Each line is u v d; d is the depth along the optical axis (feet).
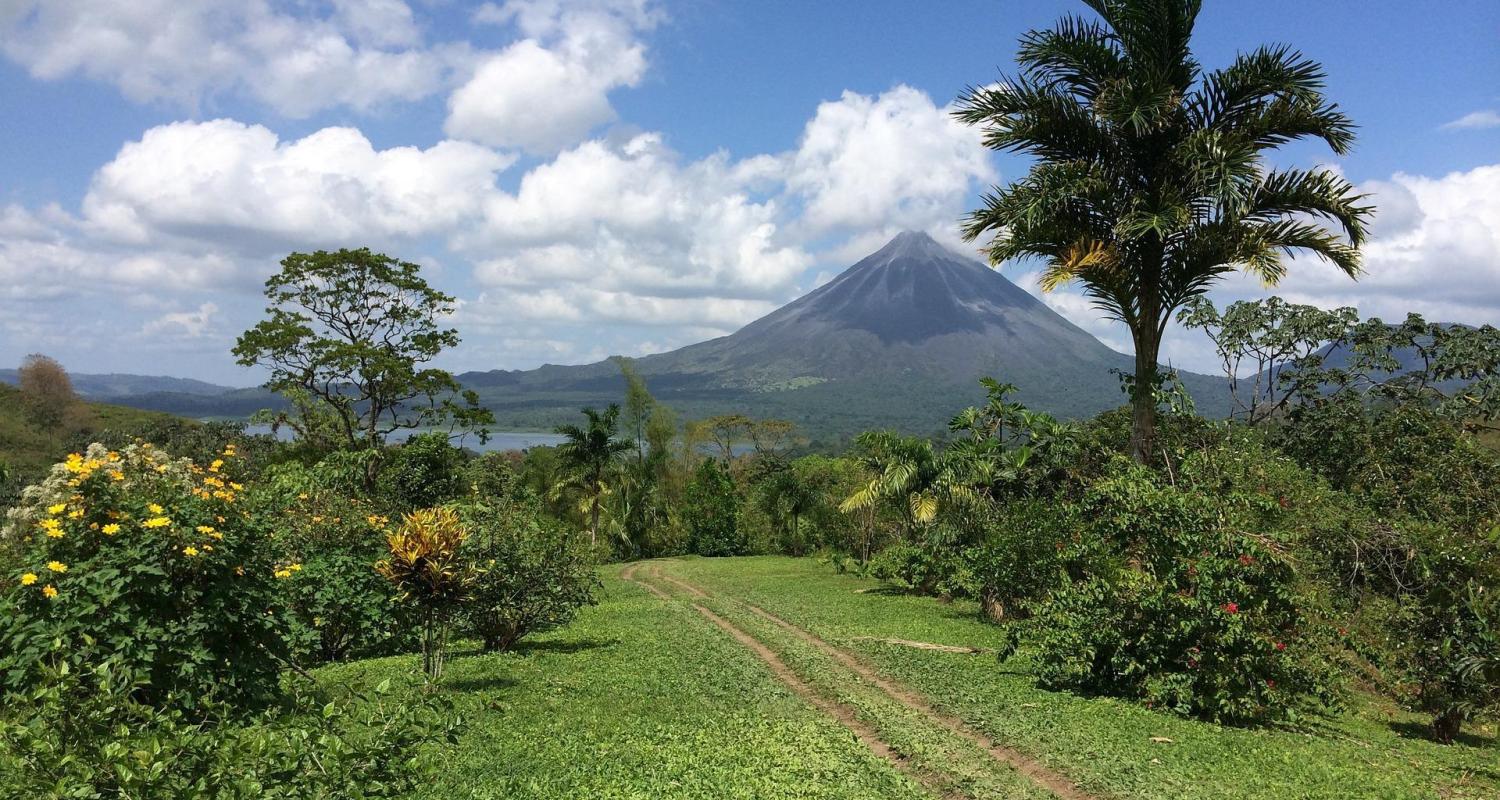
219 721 14.08
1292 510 47.24
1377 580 45.98
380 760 12.99
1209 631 30.32
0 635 20.74
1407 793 21.53
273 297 109.09
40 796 10.53
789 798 20.45
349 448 106.73
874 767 23.08
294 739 12.50
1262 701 29.81
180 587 22.09
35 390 247.09
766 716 28.84
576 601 45.29
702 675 36.01
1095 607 32.96
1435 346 85.51
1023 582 52.01
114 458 24.09
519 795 20.24
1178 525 32.73
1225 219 41.86
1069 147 44.80
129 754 10.94
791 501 158.71
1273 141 42.70
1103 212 43.39
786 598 73.05
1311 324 87.97
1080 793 21.62
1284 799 20.62
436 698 14.82
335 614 39.81
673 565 133.90
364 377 106.42
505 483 101.91
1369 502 56.24
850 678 35.29
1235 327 94.63
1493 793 22.57
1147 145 43.70
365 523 44.27
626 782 21.29
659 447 174.50
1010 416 74.90
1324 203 40.98
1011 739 25.93
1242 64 41.93
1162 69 42.91
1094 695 32.63
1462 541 35.94
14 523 23.25
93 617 20.85
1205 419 58.08
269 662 23.59
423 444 87.66
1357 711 37.37
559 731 26.09
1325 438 74.74
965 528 70.59
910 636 48.83
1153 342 44.57
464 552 34.86
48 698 12.18
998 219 45.06
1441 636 33.42
